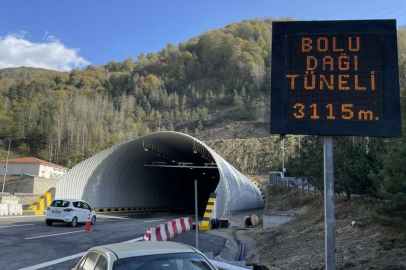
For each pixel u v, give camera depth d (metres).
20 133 136.12
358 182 18.30
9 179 76.81
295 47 8.64
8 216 27.94
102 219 30.50
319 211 21.23
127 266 4.88
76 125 144.75
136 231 21.47
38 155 126.94
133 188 48.44
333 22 8.64
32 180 65.38
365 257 10.26
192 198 74.94
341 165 22.17
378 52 8.41
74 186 36.12
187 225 24.03
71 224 22.62
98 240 17.00
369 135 8.05
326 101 8.29
